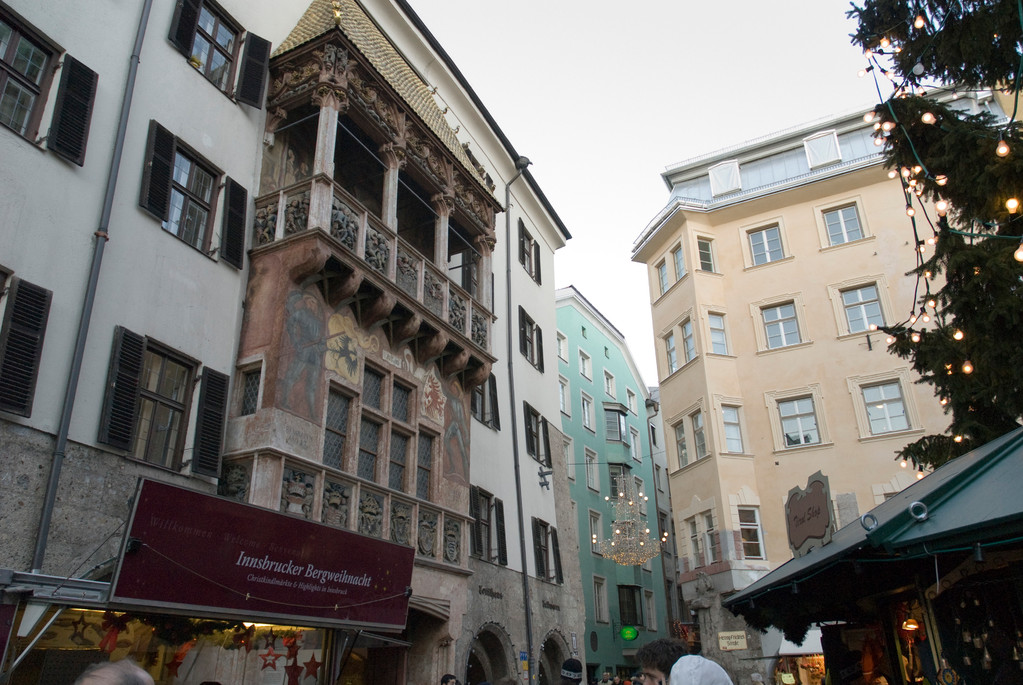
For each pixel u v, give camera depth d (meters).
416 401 15.74
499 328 23.19
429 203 18.75
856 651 10.96
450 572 15.56
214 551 9.59
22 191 9.91
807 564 8.42
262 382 12.38
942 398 12.40
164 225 12.20
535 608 21.06
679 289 29.53
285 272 13.08
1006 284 10.73
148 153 11.97
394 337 15.48
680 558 27.02
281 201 13.83
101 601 8.21
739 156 31.62
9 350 9.26
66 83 10.75
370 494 13.75
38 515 9.25
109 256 10.99
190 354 12.03
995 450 6.16
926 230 26.72
